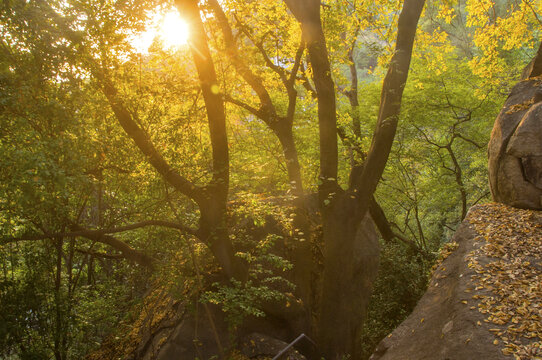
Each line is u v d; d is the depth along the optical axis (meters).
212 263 9.19
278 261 7.98
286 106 14.29
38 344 7.86
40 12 6.09
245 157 13.15
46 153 6.01
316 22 9.12
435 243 19.56
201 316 8.47
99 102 7.37
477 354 4.51
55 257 8.51
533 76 9.55
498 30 13.44
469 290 5.54
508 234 6.66
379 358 5.74
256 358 8.02
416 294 12.89
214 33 9.63
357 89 15.93
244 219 9.73
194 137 8.76
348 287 8.95
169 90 8.36
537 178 7.40
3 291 7.50
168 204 8.83
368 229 10.80
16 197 6.06
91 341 9.06
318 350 8.77
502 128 8.18
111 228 8.05
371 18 12.07
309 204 11.03
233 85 10.09
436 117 15.23
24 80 6.21
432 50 13.65
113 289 8.90
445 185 15.73
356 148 14.24
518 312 4.96
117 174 8.28
